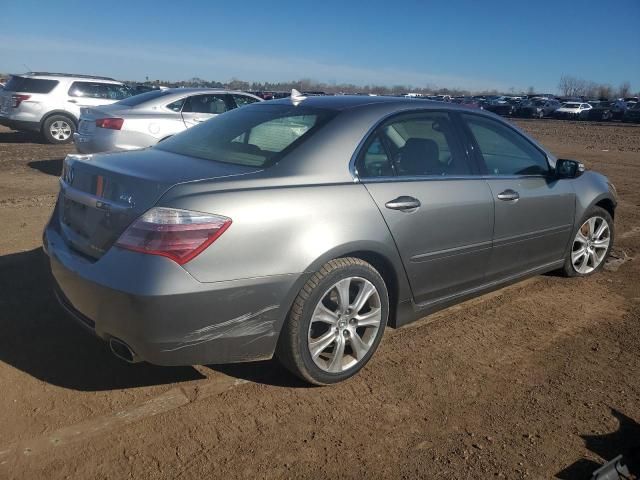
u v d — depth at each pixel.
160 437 2.90
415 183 3.70
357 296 3.42
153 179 2.98
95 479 2.59
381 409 3.23
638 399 3.43
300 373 3.28
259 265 2.99
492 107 50.88
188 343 2.90
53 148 14.12
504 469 2.78
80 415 3.03
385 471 2.73
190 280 2.82
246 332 3.03
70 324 4.01
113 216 2.99
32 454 2.72
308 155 3.37
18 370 3.41
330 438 2.96
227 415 3.10
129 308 2.80
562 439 3.02
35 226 6.47
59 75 15.09
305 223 3.13
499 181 4.26
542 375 3.67
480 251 4.13
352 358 3.49
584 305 4.85
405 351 3.92
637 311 4.77
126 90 15.87
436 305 4.00
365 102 3.87
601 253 5.59
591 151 18.92
